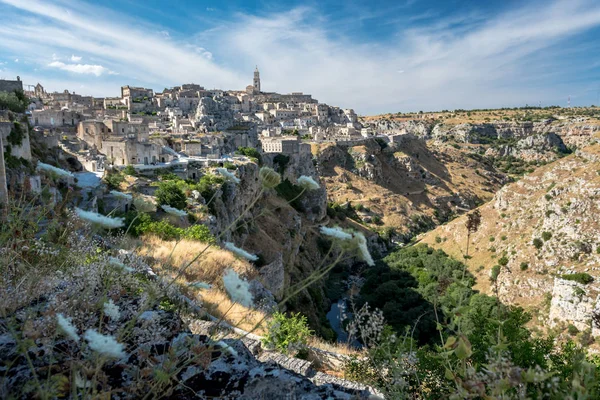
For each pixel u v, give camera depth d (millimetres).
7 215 5457
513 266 60406
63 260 5637
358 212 119938
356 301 60625
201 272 14633
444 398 5543
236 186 52969
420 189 150500
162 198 34594
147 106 144000
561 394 3535
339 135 160750
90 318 4449
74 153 52031
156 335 4703
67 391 3539
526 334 6637
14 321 4227
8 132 24703
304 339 11781
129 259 7621
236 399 4176
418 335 44250
